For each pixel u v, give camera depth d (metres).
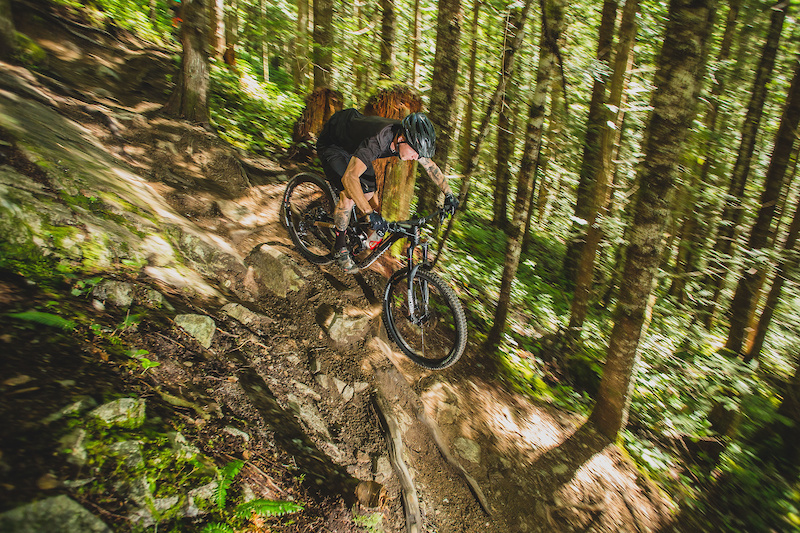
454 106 5.57
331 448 2.86
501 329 5.03
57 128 3.68
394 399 3.51
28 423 1.67
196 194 4.30
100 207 3.15
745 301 7.20
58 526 1.46
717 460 5.49
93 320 2.35
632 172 6.40
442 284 3.38
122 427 1.89
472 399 4.19
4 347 1.91
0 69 4.06
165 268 3.15
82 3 6.92
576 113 7.73
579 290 6.12
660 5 6.51
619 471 4.46
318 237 4.09
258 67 11.55
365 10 8.90
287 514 2.20
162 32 8.48
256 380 2.83
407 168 4.71
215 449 2.17
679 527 4.30
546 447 4.26
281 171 5.43
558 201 9.17
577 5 7.81
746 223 8.86
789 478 5.16
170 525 1.74
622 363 4.56
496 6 6.80
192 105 5.12
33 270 2.43
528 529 3.45
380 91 4.54
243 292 3.61
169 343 2.55
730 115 7.85
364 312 3.92
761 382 6.58
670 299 8.91
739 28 8.26
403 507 2.80
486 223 9.72
